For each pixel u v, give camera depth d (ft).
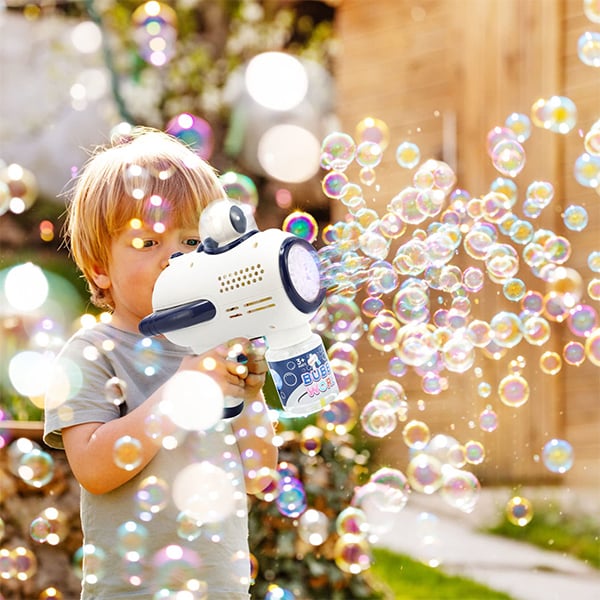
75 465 6.82
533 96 18.97
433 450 17.30
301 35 36.24
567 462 10.19
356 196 10.14
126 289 7.21
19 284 15.02
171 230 7.23
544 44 18.81
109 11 33.81
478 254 10.42
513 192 11.52
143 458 6.64
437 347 10.06
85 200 7.39
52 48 35.68
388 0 22.11
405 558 14.70
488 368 18.92
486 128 19.83
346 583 11.90
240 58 35.88
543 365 11.00
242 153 32.40
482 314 18.67
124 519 6.87
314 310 6.50
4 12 34.47
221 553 6.96
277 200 30.27
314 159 26.40
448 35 20.77
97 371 7.08
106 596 6.82
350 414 10.58
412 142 21.40
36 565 10.78
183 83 35.14
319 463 12.07
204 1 35.91
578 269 17.71
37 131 35.99
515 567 14.29
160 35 14.97
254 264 6.40
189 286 6.56
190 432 7.08
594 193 17.72
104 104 35.53
